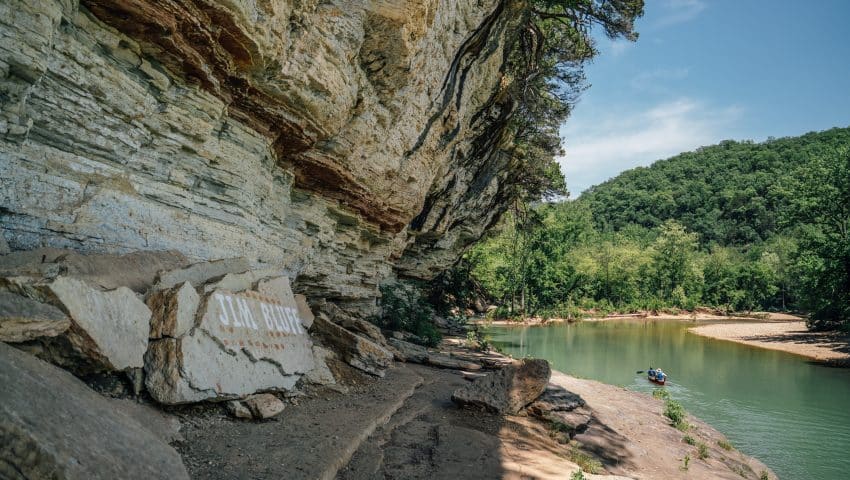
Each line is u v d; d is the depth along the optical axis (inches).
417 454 327.3
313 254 582.2
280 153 471.2
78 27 260.2
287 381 336.2
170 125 323.6
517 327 2153.1
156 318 256.2
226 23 316.8
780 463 598.2
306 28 395.2
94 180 278.4
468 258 1748.3
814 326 2219.5
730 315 3503.9
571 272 3356.3
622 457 447.8
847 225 1951.3
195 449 235.1
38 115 246.8
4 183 231.0
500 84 922.1
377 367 485.1
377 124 561.3
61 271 225.0
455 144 856.9
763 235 6294.3
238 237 393.4
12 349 187.6
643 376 1117.7
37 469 148.3
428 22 548.4
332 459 261.6
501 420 443.8
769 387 1055.6
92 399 198.5
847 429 744.3
